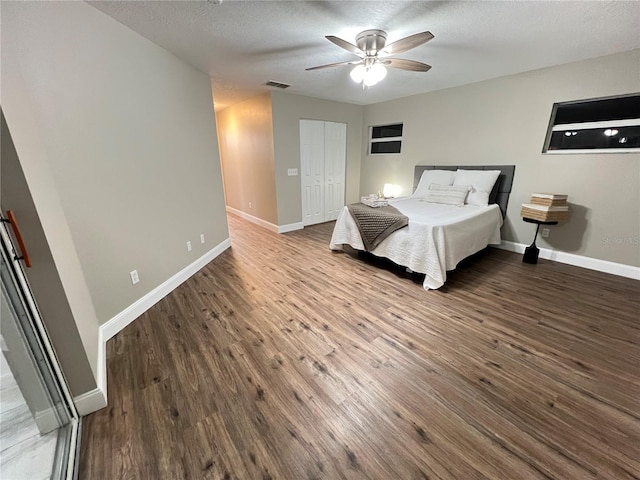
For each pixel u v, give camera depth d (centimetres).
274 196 473
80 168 179
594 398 149
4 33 123
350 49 221
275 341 198
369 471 116
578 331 206
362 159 572
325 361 178
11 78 119
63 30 167
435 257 264
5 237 108
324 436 130
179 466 118
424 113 443
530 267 325
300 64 303
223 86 393
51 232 129
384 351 187
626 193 287
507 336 202
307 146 495
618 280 290
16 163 109
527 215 326
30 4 148
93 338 163
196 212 320
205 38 238
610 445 125
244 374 167
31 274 119
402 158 493
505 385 159
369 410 144
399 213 315
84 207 181
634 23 211
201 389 156
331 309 239
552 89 315
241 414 141
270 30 224
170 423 136
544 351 186
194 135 311
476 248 321
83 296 160
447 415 141
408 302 250
